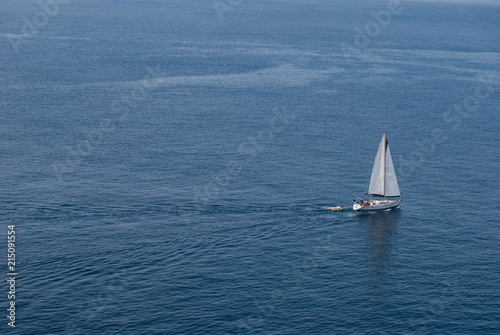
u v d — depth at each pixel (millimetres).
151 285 90000
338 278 94250
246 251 102125
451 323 82875
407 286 92312
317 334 79688
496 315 84875
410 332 80750
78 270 93188
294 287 91125
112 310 83188
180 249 101688
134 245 102312
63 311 82438
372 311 85375
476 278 95062
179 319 81812
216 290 89438
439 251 104250
